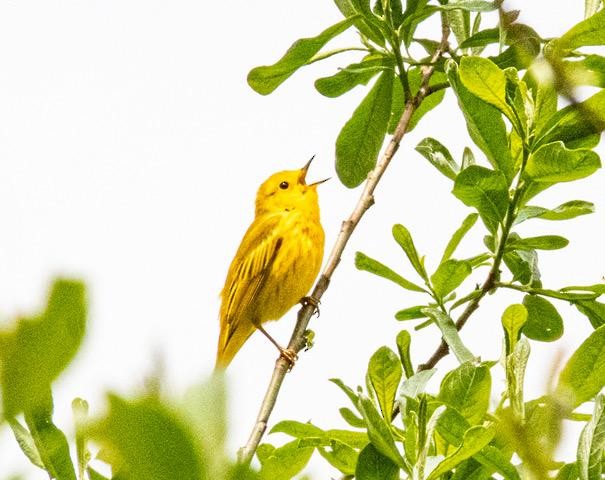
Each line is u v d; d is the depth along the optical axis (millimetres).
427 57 10484
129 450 1410
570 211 8445
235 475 1499
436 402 5867
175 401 1436
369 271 8898
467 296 8750
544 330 9125
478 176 7902
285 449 6996
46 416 2721
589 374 4566
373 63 10125
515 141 8531
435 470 5078
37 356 1376
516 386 4746
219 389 1457
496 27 9375
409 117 9617
